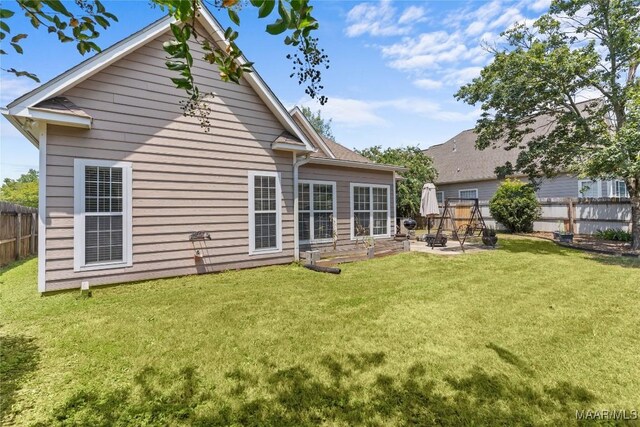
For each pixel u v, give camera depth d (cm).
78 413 239
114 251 591
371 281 641
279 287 593
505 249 1055
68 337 369
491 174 1781
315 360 315
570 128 1053
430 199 1250
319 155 1220
